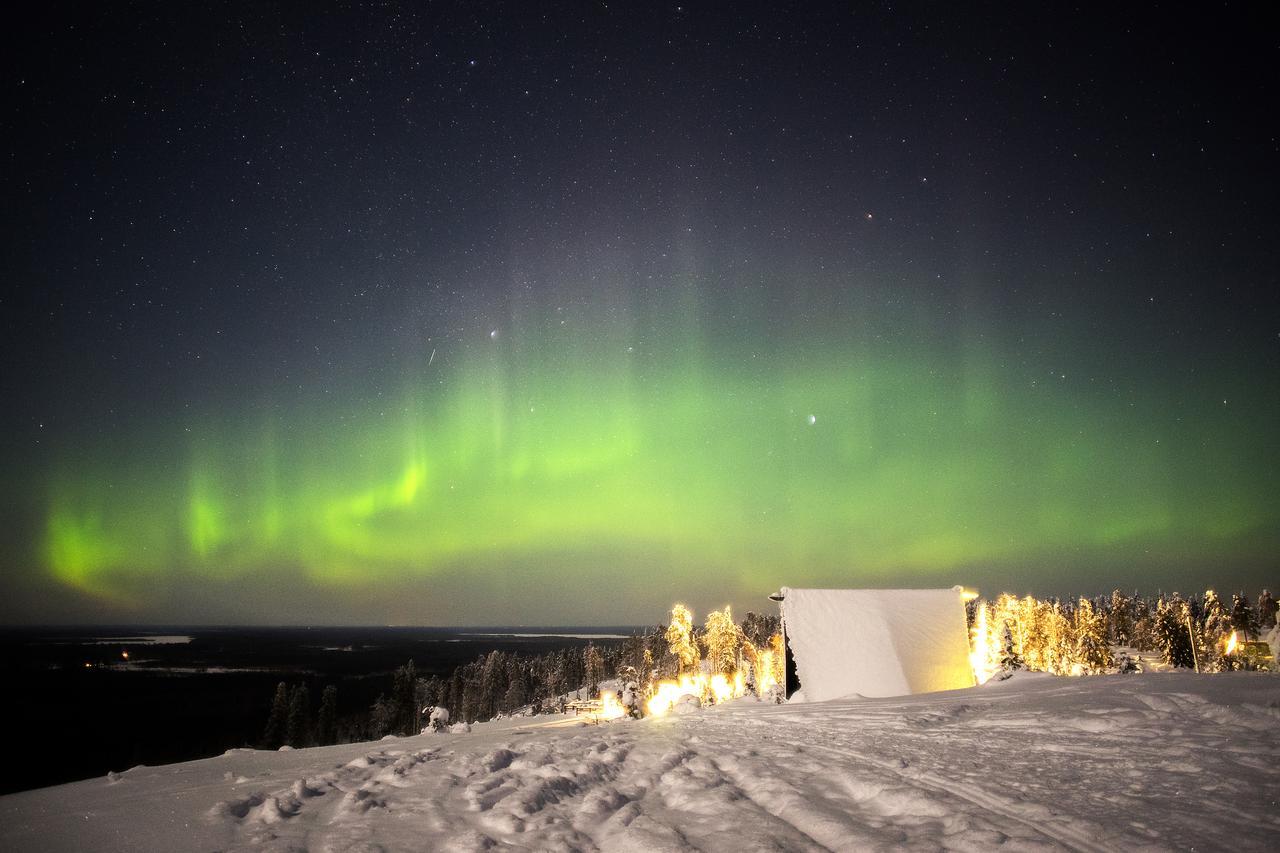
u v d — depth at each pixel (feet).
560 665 379.96
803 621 83.25
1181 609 222.69
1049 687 46.37
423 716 280.72
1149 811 19.11
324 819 22.29
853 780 24.38
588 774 27.09
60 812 24.48
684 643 170.19
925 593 86.94
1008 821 19.13
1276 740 25.62
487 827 21.03
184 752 211.61
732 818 21.18
